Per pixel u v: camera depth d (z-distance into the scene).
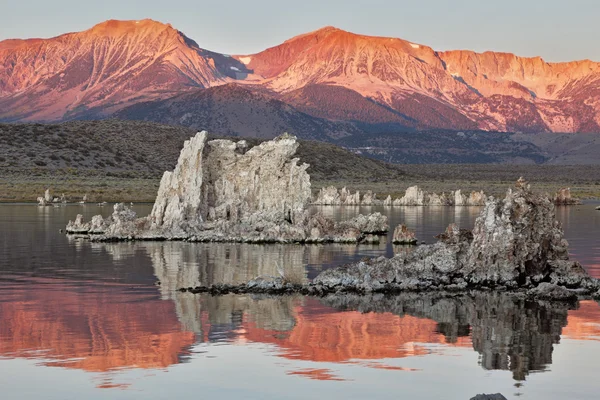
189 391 32.47
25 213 121.75
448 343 40.06
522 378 34.56
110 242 81.94
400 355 37.94
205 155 92.88
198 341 39.75
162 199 89.06
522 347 39.44
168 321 43.72
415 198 170.25
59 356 36.94
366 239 84.31
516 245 54.97
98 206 142.75
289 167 94.38
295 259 68.25
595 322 44.69
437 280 54.91
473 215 126.94
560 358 37.53
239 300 49.91
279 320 44.38
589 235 89.19
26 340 39.50
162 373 34.69
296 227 83.94
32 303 48.19
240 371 35.06
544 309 48.12
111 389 32.59
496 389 33.16
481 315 46.22
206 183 91.69
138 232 84.62
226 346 38.94
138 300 49.41
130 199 167.50
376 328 42.91
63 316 44.62
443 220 114.12
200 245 79.56
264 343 39.59
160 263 65.31
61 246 77.38
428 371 35.44
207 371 35.00
